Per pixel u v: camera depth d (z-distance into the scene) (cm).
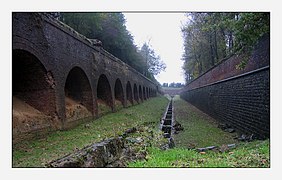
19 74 1227
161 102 5509
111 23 3716
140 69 6062
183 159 909
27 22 1075
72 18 2794
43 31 1200
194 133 1708
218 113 2348
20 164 793
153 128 1814
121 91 2995
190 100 5053
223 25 1468
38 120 1179
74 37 1552
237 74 1772
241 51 1382
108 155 818
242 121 1647
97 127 1564
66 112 1452
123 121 1966
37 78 1235
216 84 2444
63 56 1399
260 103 1341
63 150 981
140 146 1071
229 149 1125
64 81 1398
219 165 779
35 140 1099
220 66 2302
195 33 3631
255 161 786
